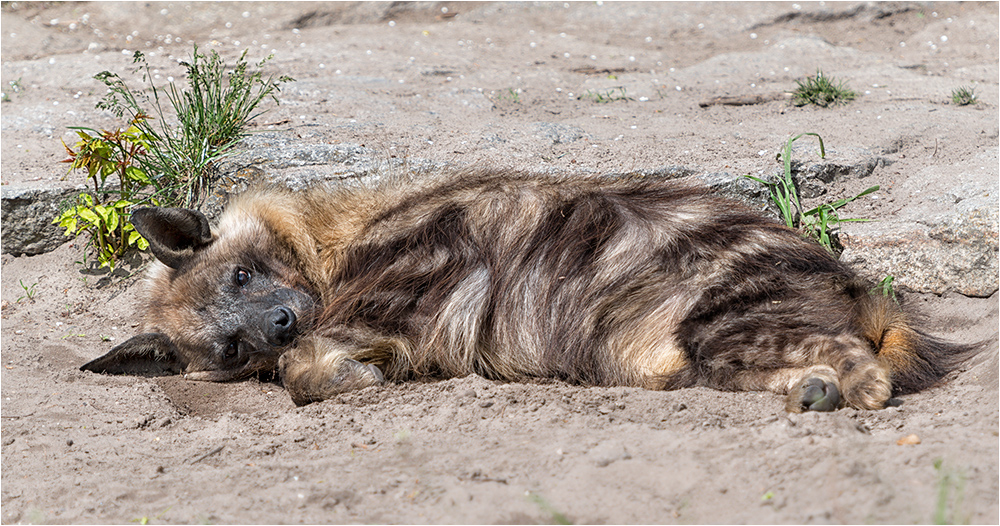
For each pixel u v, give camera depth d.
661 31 34.12
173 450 10.56
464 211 12.80
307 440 10.45
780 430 8.91
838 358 10.32
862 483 7.47
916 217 15.12
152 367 13.92
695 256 11.73
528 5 36.56
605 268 11.87
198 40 32.34
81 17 33.91
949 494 7.19
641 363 11.62
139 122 18.30
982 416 9.20
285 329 12.77
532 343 12.02
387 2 35.81
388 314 12.38
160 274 14.10
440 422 10.45
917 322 12.49
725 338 10.94
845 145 18.36
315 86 24.14
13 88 24.88
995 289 13.71
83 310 16.55
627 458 8.61
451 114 22.25
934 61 28.72
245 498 8.65
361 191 13.85
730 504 7.51
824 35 33.06
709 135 19.98
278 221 13.72
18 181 17.86
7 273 17.34
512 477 8.53
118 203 16.98
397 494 8.42
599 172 16.81
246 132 19.14
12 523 8.65
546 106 23.77
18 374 13.53
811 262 12.06
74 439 11.00
